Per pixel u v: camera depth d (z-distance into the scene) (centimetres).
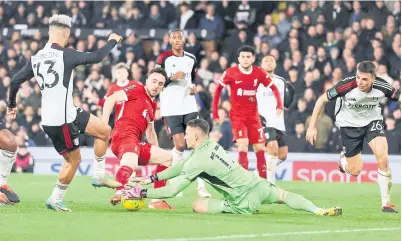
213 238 1347
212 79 3575
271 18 3816
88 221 1542
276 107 2305
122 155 1823
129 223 1520
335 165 3120
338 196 2388
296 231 1457
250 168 3119
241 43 3775
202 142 1727
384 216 1805
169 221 1560
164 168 1852
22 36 3906
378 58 3559
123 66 2250
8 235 1354
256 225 1525
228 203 1742
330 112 3312
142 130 1872
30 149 3362
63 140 1720
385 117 3322
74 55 1702
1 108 3569
